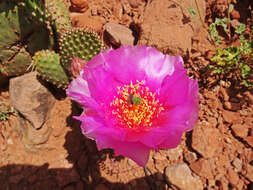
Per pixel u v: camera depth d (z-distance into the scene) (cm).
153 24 20
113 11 23
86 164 17
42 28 17
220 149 16
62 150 17
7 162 17
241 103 18
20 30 16
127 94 13
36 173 17
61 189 16
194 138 16
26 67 18
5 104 19
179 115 11
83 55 15
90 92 11
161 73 12
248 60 19
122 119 12
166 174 15
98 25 22
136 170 16
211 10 23
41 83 17
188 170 16
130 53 12
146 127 12
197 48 21
